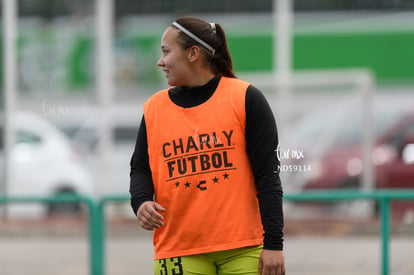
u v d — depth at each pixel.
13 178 31.92
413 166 30.67
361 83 30.05
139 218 9.97
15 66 32.09
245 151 9.87
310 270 19.19
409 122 31.75
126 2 32.34
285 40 32.50
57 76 32.16
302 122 30.27
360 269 17.72
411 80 32.59
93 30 32.06
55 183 32.22
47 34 32.09
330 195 16.81
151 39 32.34
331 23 32.66
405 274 16.78
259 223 9.98
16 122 32.16
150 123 10.12
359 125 30.11
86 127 32.81
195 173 9.80
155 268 10.20
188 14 32.50
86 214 18.06
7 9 31.91
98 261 17.80
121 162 32.31
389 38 32.62
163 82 32.41
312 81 30.23
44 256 20.30
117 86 32.41
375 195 16.72
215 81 10.02
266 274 9.66
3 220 20.66
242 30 32.53
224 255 9.88
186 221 9.84
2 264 20.52
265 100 9.92
